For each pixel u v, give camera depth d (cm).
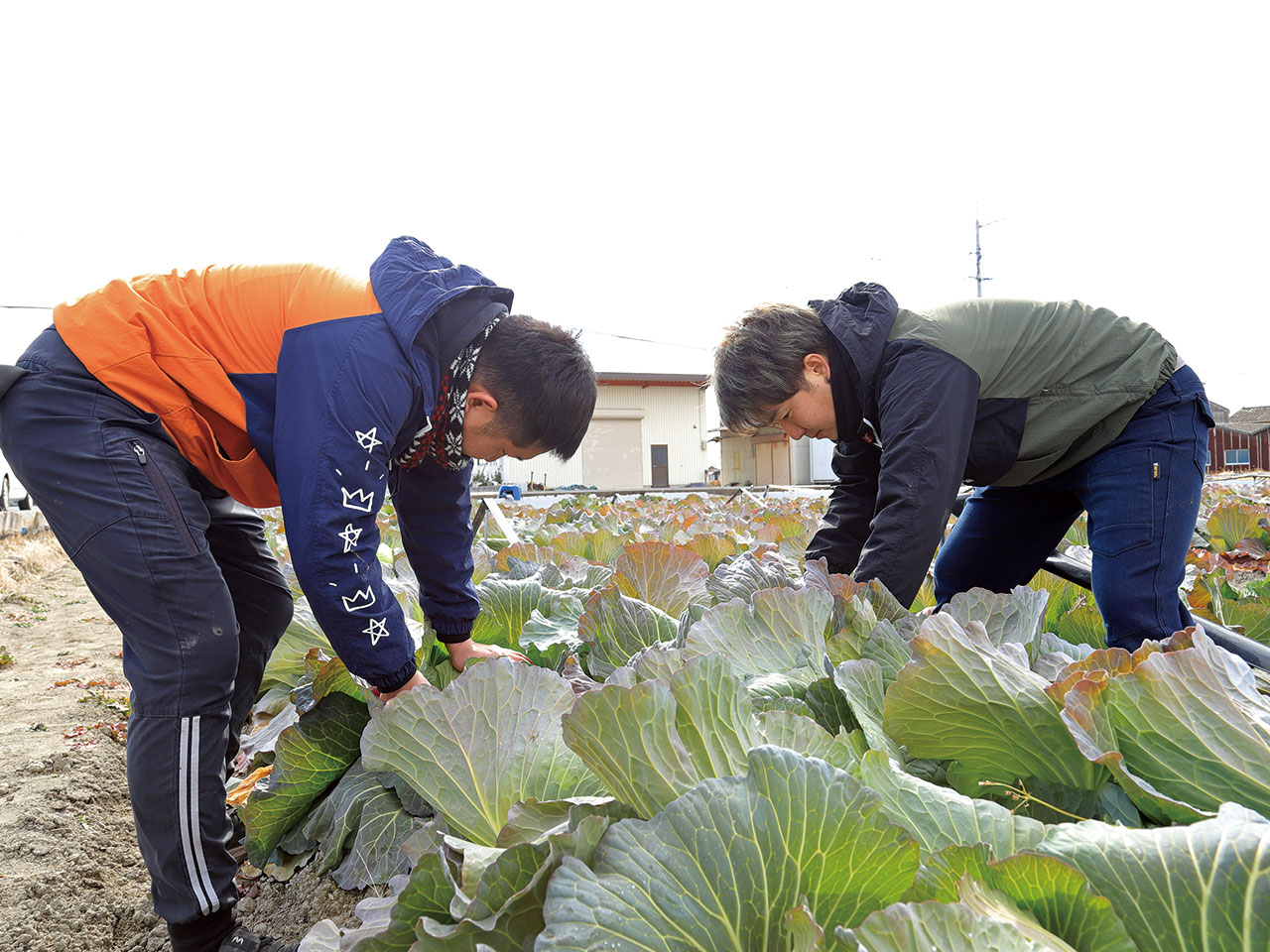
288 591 263
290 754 231
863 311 241
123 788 377
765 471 4106
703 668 130
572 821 116
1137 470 242
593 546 546
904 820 118
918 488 222
